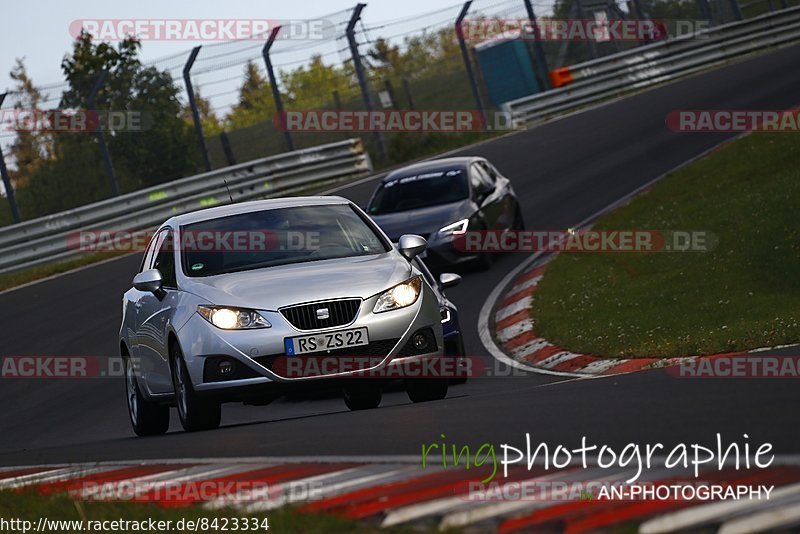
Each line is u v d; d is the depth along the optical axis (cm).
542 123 10625
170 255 3141
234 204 3306
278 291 2800
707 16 12581
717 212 5459
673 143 8131
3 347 5594
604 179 7519
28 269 7712
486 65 13325
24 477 2308
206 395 2775
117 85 9044
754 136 7062
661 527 1188
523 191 7725
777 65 10444
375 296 2828
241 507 1545
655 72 11794
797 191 5072
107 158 8719
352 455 1919
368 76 10894
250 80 9425
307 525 1366
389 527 1313
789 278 4241
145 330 3166
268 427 2631
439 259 5509
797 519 1153
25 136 8756
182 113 9450
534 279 5297
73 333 5659
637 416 2048
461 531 1257
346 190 8844
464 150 9744
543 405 2373
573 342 4025
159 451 2436
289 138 9606
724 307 4031
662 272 4797
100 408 4306
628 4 11994
